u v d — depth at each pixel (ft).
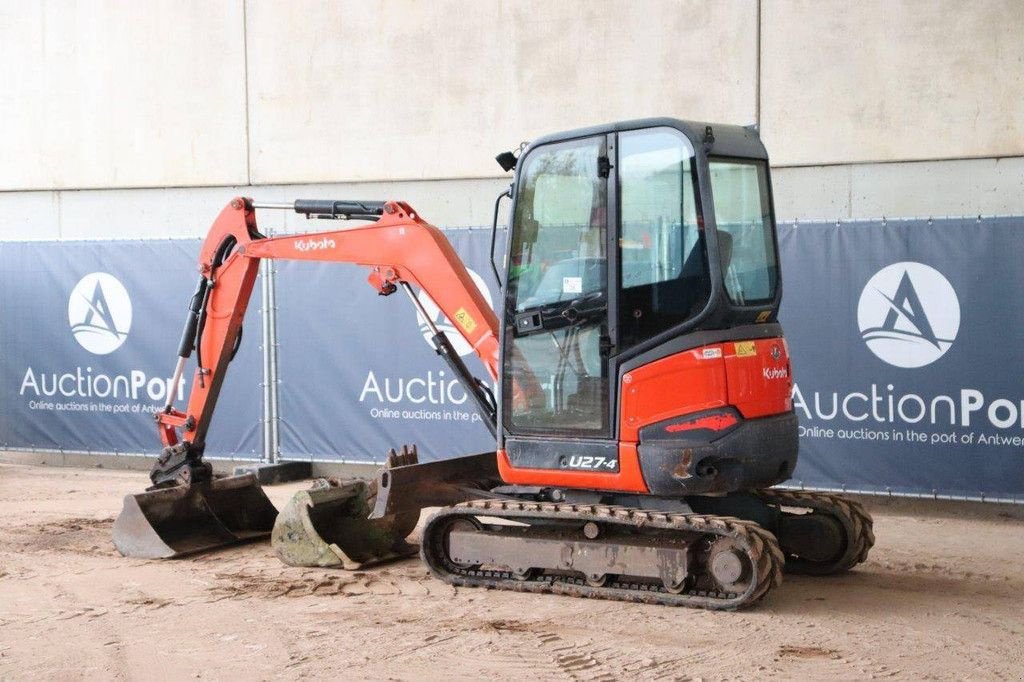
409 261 24.31
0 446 39.22
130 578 23.43
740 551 20.26
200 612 20.86
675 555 20.56
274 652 18.47
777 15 33.47
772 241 22.50
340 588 22.45
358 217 25.18
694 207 20.62
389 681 17.06
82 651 18.65
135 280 37.14
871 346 29.94
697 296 20.67
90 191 42.06
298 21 38.83
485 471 24.94
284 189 39.63
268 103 39.40
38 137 42.39
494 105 36.78
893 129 32.45
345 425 35.27
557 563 21.66
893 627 19.63
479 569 22.88
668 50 34.73
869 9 32.48
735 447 20.56
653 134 20.98
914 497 30.27
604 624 19.81
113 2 41.06
